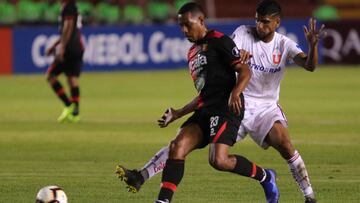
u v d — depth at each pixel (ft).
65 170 93.97
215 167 66.03
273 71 73.97
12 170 94.02
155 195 79.20
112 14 286.46
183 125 67.00
